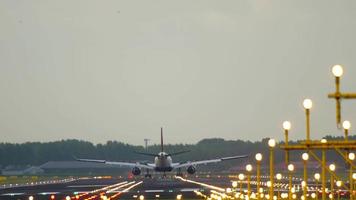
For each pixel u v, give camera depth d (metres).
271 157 90.38
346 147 67.75
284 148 72.12
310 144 68.56
